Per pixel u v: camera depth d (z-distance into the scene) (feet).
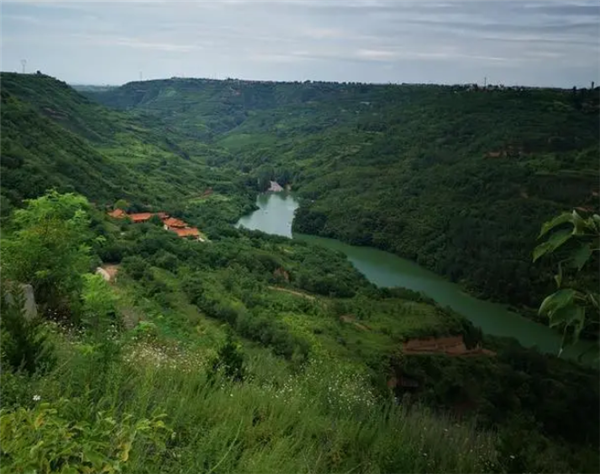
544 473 13.83
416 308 137.39
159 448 10.34
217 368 20.01
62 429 7.64
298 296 138.21
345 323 121.08
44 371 14.57
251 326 88.12
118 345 17.49
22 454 7.29
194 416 13.82
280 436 14.16
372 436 15.20
